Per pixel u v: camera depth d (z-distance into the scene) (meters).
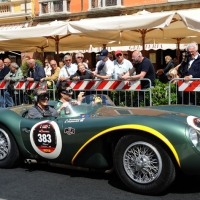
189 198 4.01
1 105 9.32
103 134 4.33
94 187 4.47
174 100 7.06
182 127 3.94
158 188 4.00
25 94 8.94
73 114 4.84
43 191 4.39
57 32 9.11
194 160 3.88
